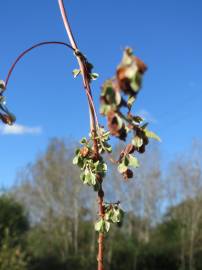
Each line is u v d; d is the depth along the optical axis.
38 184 50.44
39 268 38.62
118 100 2.93
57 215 48.28
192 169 48.84
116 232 46.56
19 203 32.31
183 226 46.69
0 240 29.55
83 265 42.47
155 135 3.83
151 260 45.12
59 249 44.78
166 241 48.47
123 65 2.73
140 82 2.71
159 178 51.00
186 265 45.78
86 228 47.78
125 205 49.06
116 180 48.22
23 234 31.77
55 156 51.41
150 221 50.44
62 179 49.88
